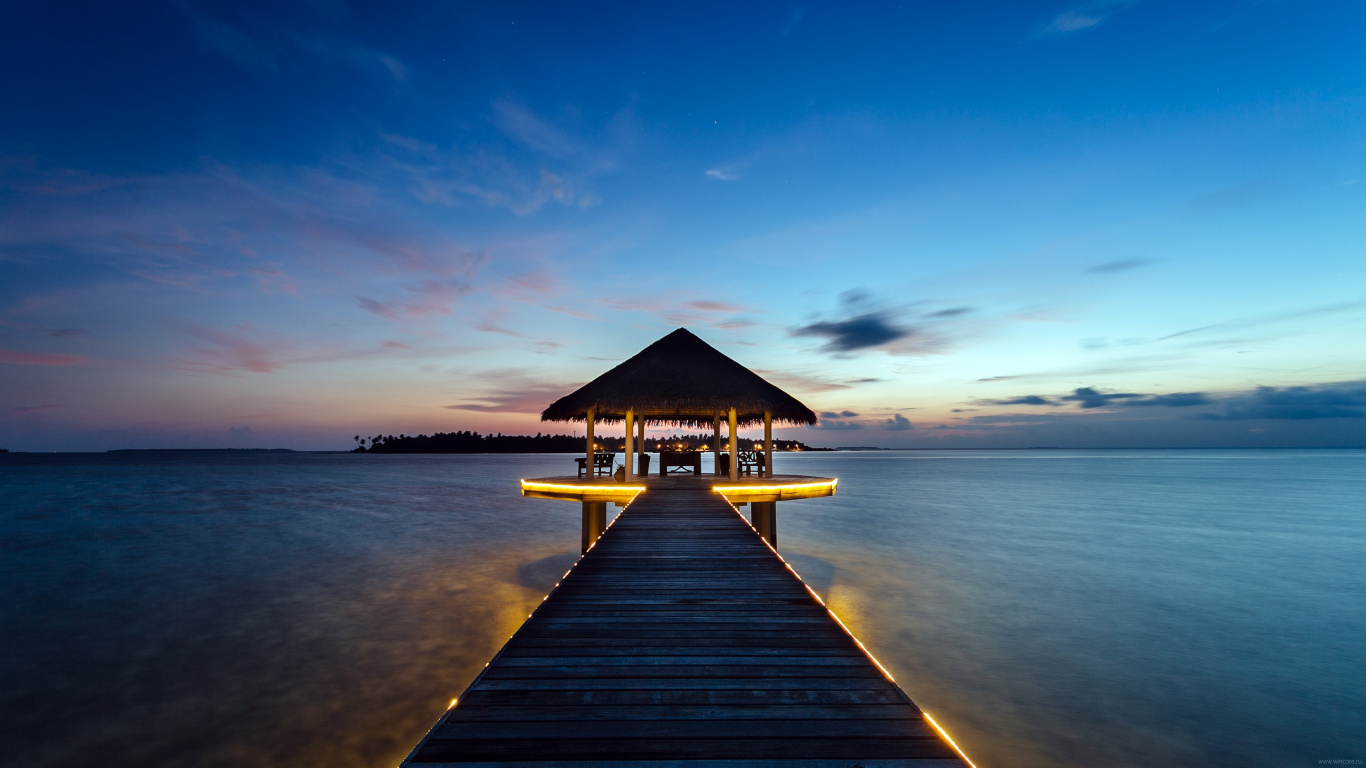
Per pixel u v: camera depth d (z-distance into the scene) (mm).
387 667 8297
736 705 2834
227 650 8938
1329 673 8500
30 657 8625
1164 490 41312
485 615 10797
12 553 16734
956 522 23984
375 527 22297
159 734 6414
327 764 5863
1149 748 6559
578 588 4961
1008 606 11797
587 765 2320
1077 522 23766
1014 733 6852
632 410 13359
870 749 2445
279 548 17562
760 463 15867
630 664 3338
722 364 14625
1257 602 12125
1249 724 7070
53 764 5824
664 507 9734
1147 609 11594
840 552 17312
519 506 30781
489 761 2340
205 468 92875
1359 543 18641
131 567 14820
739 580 5219
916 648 9531
